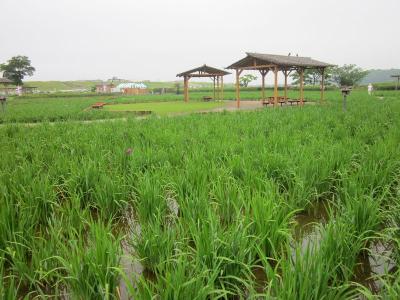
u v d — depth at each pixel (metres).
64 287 3.37
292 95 43.16
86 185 5.16
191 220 3.67
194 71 37.50
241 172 5.56
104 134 9.71
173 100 42.47
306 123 11.80
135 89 76.56
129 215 5.08
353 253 3.24
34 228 4.27
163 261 3.02
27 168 5.54
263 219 3.61
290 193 5.03
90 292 2.86
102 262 2.96
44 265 3.25
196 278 2.60
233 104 32.97
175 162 6.53
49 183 5.06
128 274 3.52
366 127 9.52
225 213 4.47
